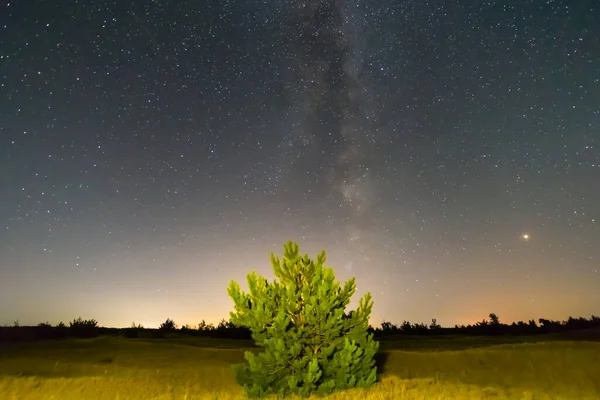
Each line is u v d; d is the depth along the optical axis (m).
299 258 15.34
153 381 17.92
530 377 18.89
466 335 36.12
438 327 40.66
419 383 16.83
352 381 14.69
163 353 24.95
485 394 15.16
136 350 25.67
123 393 15.28
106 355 24.12
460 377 19.19
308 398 13.70
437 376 19.12
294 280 15.08
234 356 24.20
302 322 14.72
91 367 20.53
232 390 16.55
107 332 34.97
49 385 16.02
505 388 16.81
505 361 21.05
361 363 15.08
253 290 14.90
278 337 14.23
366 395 13.91
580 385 17.52
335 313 14.83
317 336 14.72
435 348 26.91
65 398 14.41
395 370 20.59
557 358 20.80
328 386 14.10
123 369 20.42
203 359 23.50
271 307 14.69
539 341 27.06
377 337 34.97
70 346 26.47
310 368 13.80
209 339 33.44
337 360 14.61
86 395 14.84
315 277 14.88
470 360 21.56
